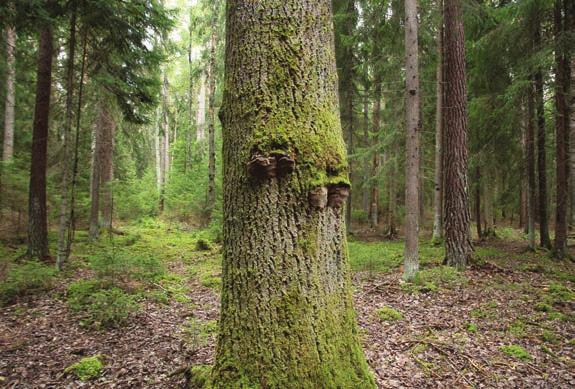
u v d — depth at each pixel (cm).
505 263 945
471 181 1515
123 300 553
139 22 972
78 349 434
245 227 222
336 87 246
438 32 1285
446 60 910
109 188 1420
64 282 750
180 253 1227
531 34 1009
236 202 227
